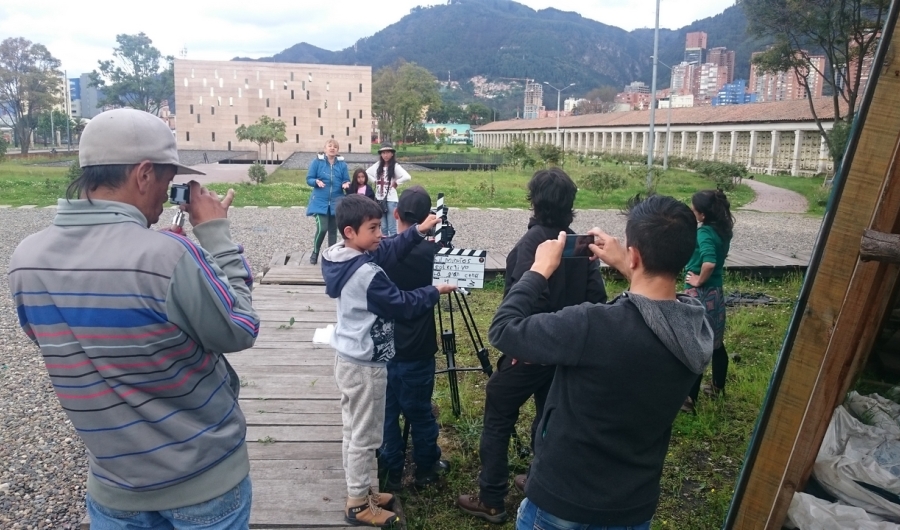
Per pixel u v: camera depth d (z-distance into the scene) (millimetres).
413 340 3379
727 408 5016
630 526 2049
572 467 2041
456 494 3787
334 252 2959
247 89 75438
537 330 1990
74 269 1675
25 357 6133
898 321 4480
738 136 50094
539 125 85438
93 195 1761
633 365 1941
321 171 8992
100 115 1791
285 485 3344
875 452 2984
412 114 90438
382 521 3057
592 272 3107
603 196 23578
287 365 5090
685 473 4102
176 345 1720
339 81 76625
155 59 100500
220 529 1842
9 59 77875
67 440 4441
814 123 39625
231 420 1899
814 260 2400
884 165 2234
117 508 1780
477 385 5434
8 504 3660
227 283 1818
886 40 2221
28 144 81062
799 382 2463
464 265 3385
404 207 3545
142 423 1726
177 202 1901
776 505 2561
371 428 3006
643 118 61156
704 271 4652
